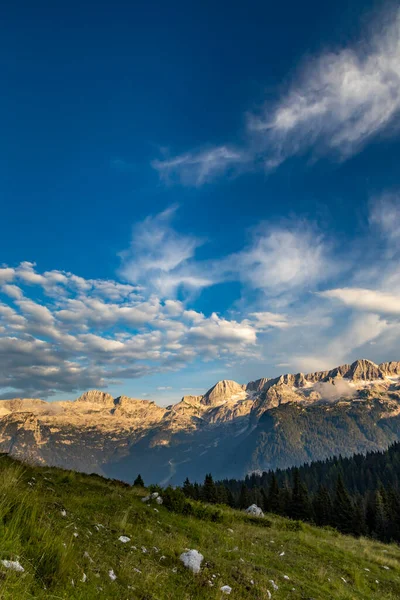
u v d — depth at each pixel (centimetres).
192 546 1320
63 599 540
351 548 2466
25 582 518
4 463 1541
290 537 2181
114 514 1391
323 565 1744
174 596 805
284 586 1221
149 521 1487
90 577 685
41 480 1582
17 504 798
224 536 1720
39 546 669
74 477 2028
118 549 965
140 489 2536
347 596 1347
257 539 1934
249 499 9175
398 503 7212
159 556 1052
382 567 2109
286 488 8525
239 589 1024
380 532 7238
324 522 7306
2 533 623
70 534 870
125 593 696
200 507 2084
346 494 7344
